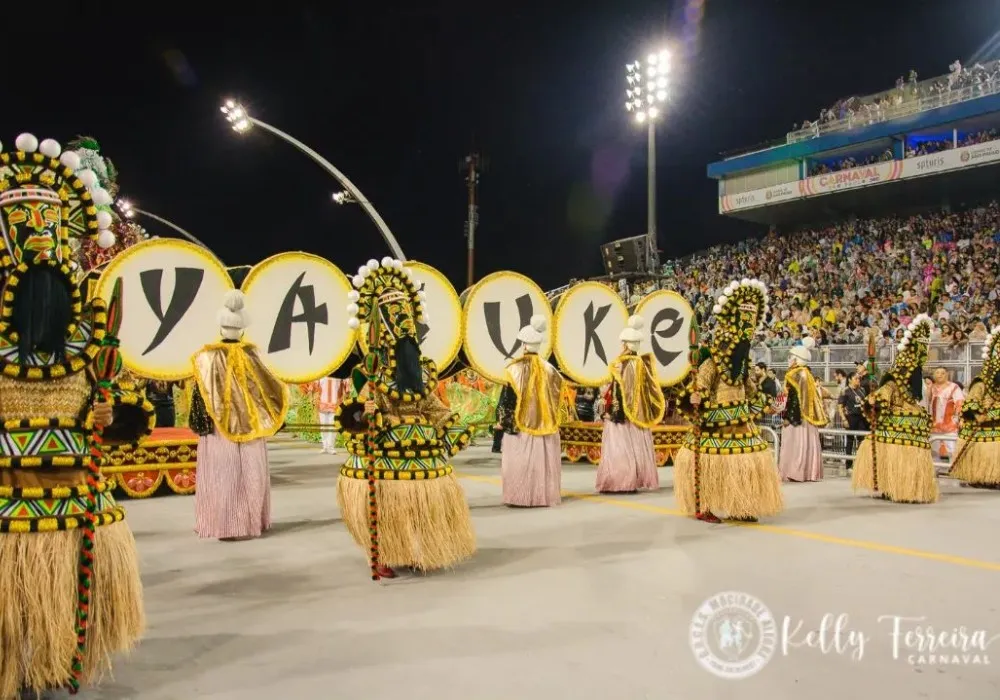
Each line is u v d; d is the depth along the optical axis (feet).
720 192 98.37
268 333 28.22
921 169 79.77
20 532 9.89
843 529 21.76
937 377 38.11
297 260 28.76
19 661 9.91
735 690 10.74
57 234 10.54
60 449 10.34
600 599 14.89
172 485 28.86
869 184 83.76
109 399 10.80
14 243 10.28
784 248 85.71
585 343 36.68
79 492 10.42
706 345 22.49
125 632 10.69
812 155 90.12
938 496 26.96
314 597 15.23
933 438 32.65
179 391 41.55
